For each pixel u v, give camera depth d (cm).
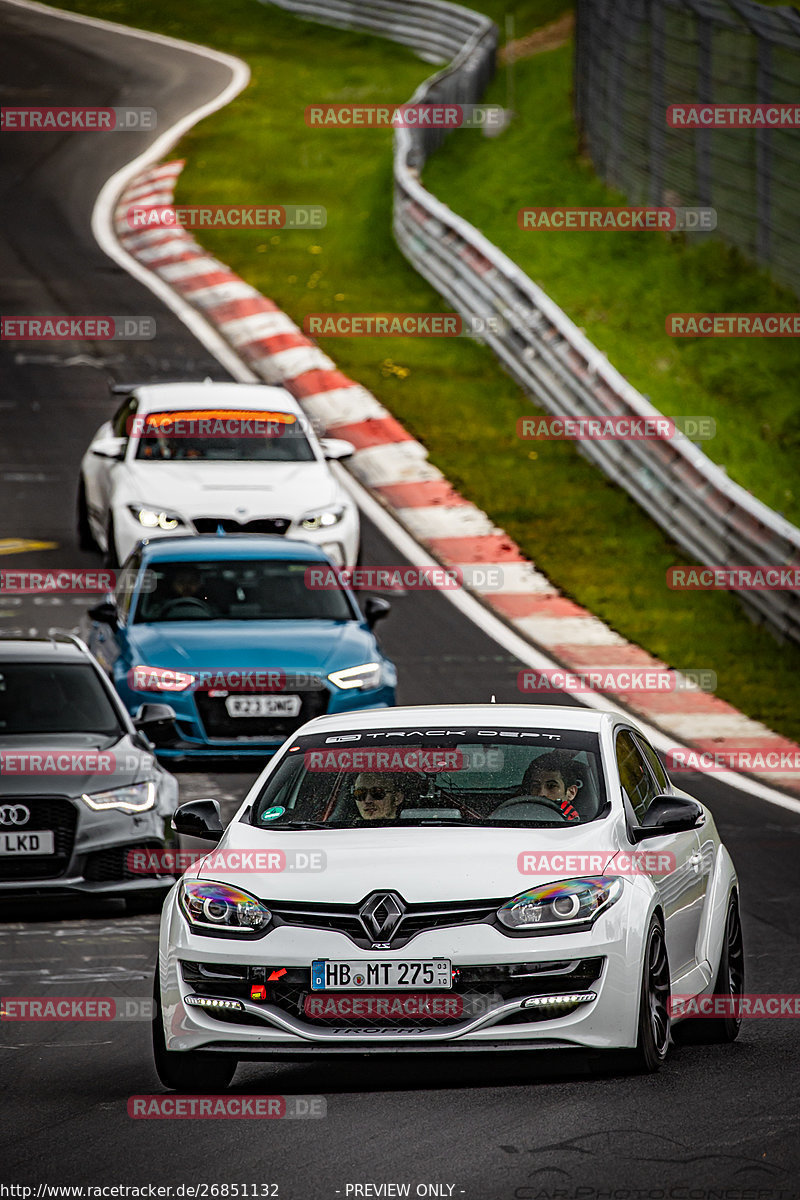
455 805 2811
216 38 19625
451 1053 2462
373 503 8144
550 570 7494
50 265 11925
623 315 11006
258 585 5553
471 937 2489
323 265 12125
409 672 6103
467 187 13562
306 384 9688
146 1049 2909
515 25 19100
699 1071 2630
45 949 3697
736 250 11475
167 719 4912
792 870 4341
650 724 5909
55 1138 2303
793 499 8625
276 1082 2689
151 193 13725
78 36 19650
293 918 2533
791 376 10181
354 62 18500
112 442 6750
